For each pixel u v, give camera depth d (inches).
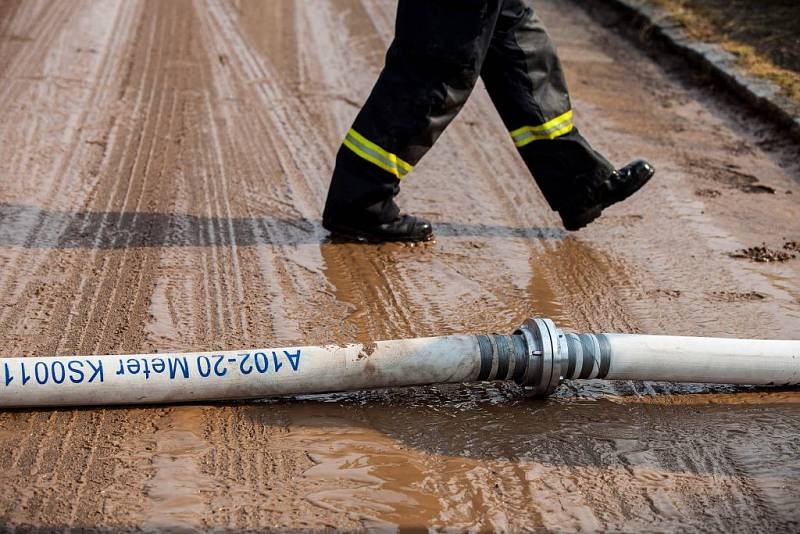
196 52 288.8
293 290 159.5
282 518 106.9
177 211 187.6
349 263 170.6
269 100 252.5
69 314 147.7
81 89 251.8
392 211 174.9
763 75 267.9
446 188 207.0
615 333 136.5
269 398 129.6
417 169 216.2
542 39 167.8
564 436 125.0
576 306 159.9
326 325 148.9
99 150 215.6
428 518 108.1
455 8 154.1
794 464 121.1
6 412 122.6
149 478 112.1
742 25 305.7
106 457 115.5
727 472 119.0
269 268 166.6
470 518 108.6
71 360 121.2
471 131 241.1
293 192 199.3
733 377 132.9
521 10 166.7
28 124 226.2
